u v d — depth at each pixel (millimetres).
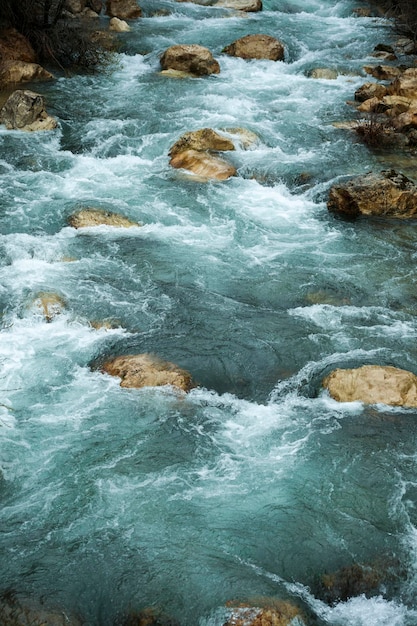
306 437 7227
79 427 7242
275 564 5910
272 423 7422
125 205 11766
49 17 20484
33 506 6344
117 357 8234
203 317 9109
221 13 24125
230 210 11914
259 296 9680
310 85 17969
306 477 6738
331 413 7574
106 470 6730
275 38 20156
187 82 17641
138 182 12672
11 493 6480
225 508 6363
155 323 8938
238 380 8070
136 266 10156
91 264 10109
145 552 5930
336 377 7863
